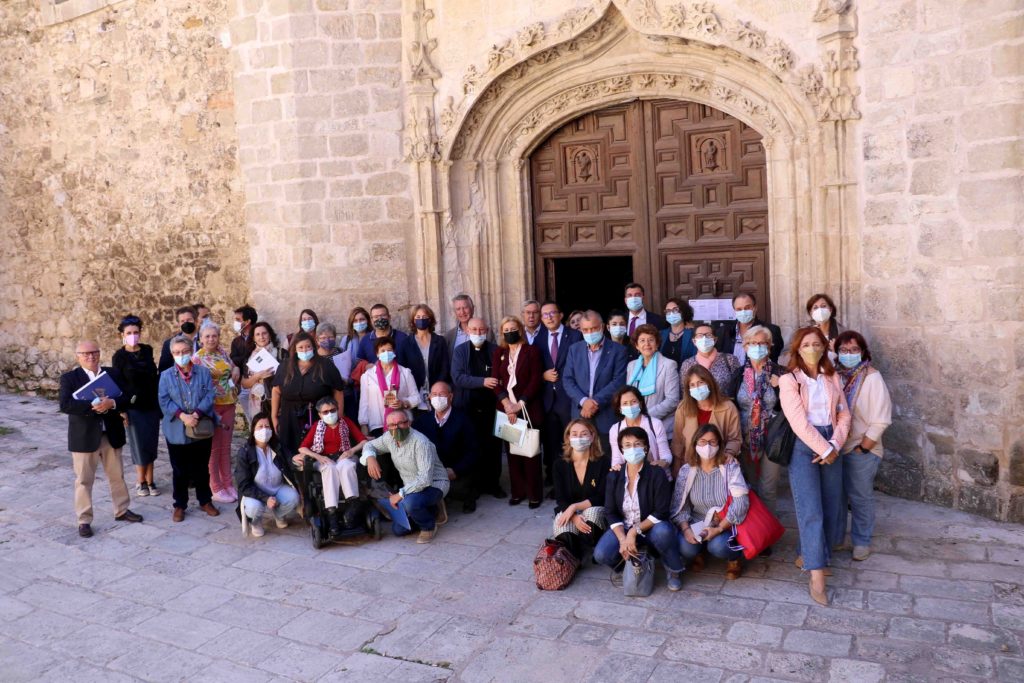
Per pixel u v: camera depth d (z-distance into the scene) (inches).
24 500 331.3
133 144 450.3
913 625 202.2
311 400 291.1
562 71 349.7
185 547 279.6
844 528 238.5
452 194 373.7
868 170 286.2
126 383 320.5
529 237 377.1
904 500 283.7
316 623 223.0
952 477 273.3
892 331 285.1
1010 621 201.9
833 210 294.8
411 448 273.3
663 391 274.7
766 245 328.8
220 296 432.1
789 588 225.5
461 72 361.4
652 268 352.5
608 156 358.3
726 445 250.2
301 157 376.5
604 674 189.9
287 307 387.5
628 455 229.5
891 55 276.4
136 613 234.5
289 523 296.0
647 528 227.0
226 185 422.6
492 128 367.9
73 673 204.7
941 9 263.6
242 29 381.7
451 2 359.3
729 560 231.1
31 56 488.1
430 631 215.0
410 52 367.2
